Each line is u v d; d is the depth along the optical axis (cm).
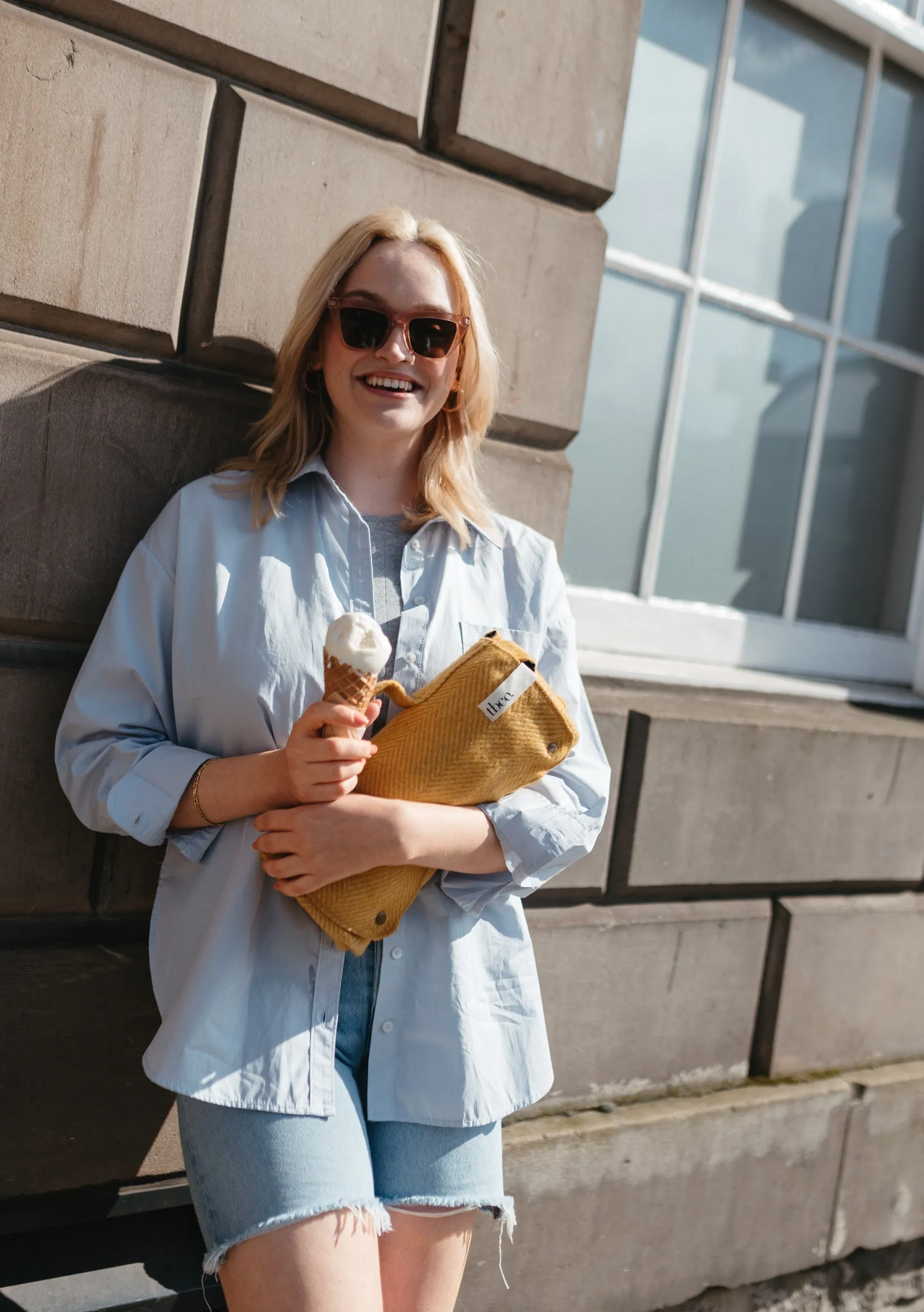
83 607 187
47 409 180
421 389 171
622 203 272
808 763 270
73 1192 196
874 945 289
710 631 297
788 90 295
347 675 139
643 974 253
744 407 301
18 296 178
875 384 325
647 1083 258
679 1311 263
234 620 158
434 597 168
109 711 162
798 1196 275
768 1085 274
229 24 188
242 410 198
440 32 216
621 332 277
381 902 150
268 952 153
